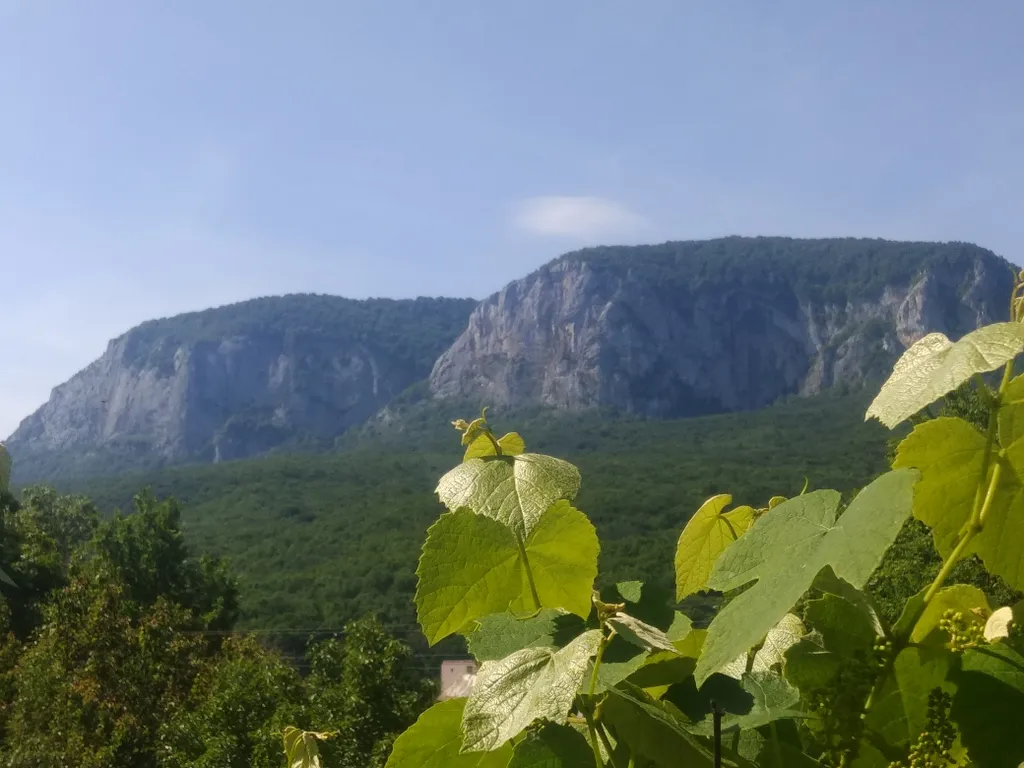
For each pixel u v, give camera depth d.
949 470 1.15
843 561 0.96
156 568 29.50
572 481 1.24
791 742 1.26
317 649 13.52
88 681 14.54
